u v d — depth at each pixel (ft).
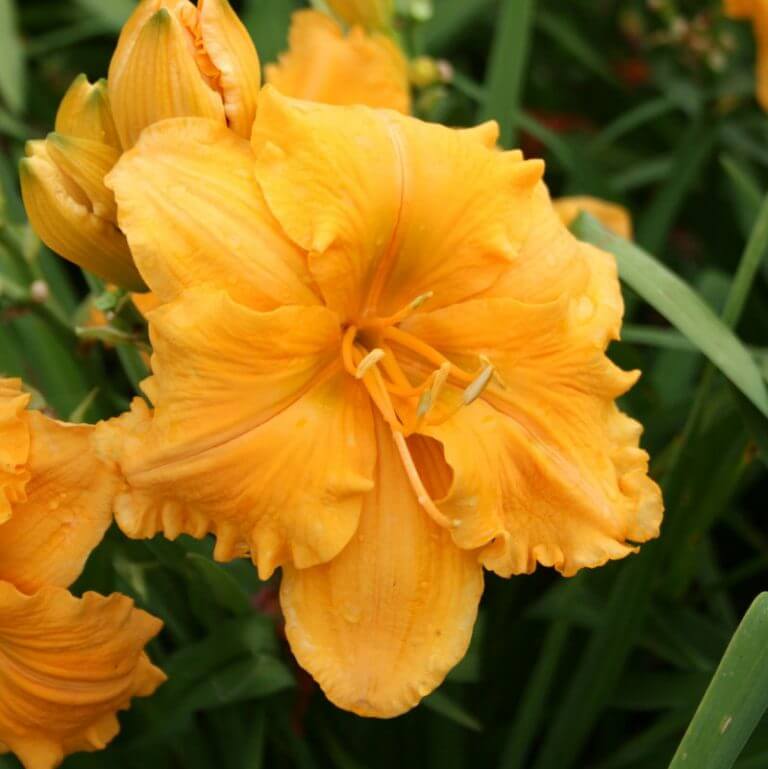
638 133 2.80
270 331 1.57
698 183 2.62
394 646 1.62
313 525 1.58
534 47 2.80
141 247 1.56
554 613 1.92
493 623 2.04
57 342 2.04
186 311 1.55
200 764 1.87
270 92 1.60
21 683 1.66
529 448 1.64
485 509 1.62
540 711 1.92
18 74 2.33
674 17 2.51
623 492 1.67
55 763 1.70
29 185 1.63
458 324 1.66
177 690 1.80
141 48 1.59
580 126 2.72
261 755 1.89
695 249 2.67
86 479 1.62
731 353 1.77
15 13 2.64
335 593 1.62
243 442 1.57
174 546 1.77
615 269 1.74
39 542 1.62
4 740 1.69
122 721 1.84
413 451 1.66
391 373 1.65
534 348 1.66
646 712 2.14
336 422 1.61
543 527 1.65
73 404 2.02
